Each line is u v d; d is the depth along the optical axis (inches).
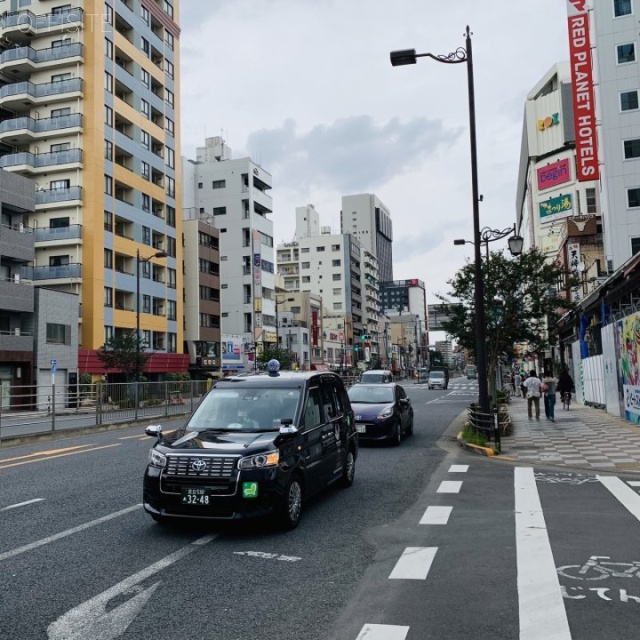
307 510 304.7
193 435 275.9
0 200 1441.9
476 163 623.2
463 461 481.4
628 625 158.1
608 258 1676.9
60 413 732.7
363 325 4763.8
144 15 2111.2
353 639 152.1
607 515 285.3
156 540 247.4
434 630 156.8
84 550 233.1
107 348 1696.6
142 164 2042.3
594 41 1784.0
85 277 1747.0
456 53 630.5
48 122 1784.0
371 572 205.5
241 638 153.6
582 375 1205.7
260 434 273.0
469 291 845.2
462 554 225.5
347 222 7130.9
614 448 528.7
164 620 165.2
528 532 255.4
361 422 573.9
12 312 1466.5
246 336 2691.9
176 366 2110.0
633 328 751.7
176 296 2209.6
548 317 854.5
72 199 1747.0
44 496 340.8
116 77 1911.9
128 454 524.4
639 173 1684.3
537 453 513.0
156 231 2103.8
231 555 226.2
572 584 189.6
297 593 185.3
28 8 1876.2
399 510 304.0
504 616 165.3
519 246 772.6
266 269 2837.1
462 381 4347.9
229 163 2768.2
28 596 183.9
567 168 2770.7
